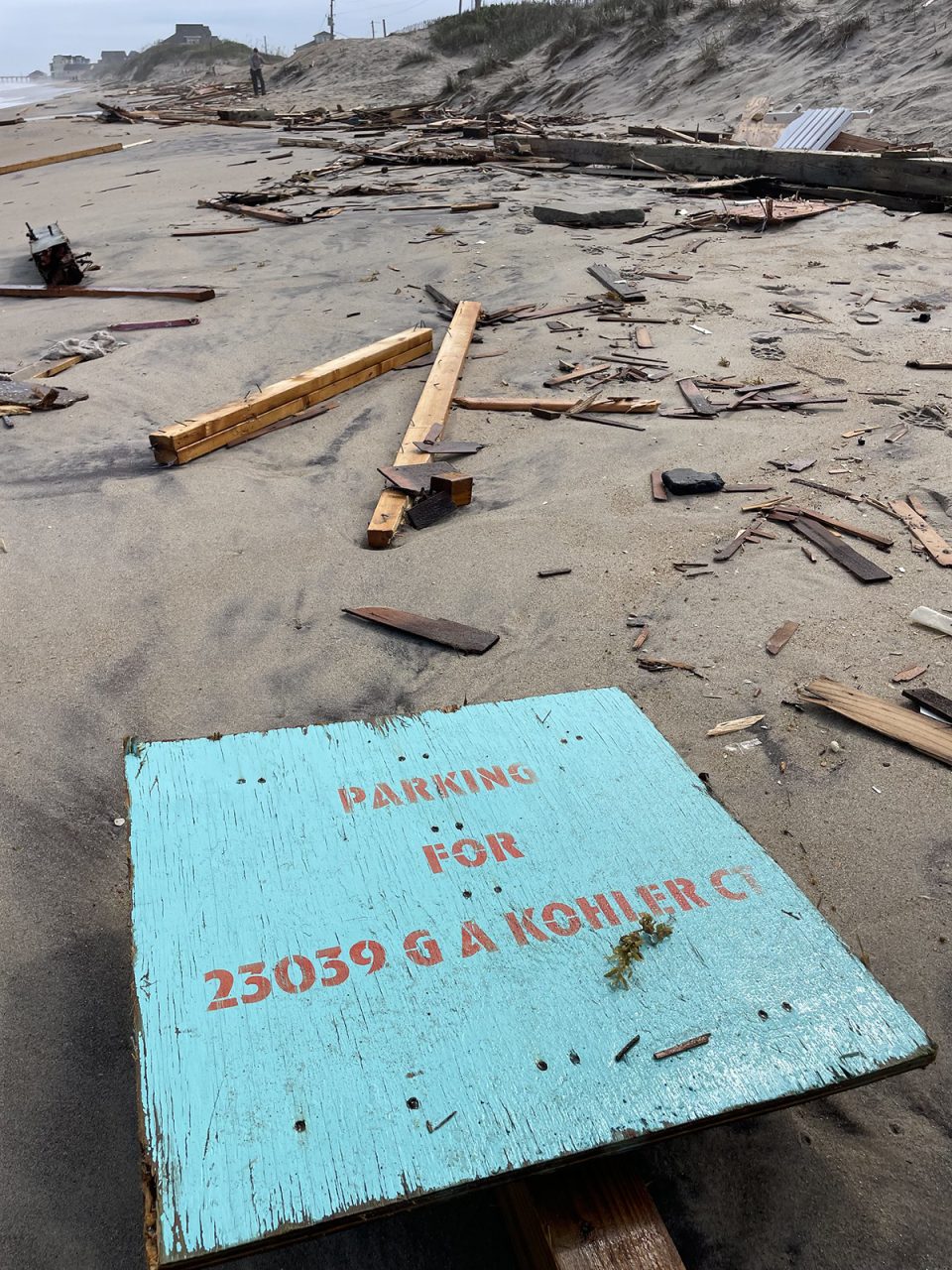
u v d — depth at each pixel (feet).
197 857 3.05
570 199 18.58
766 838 4.09
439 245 15.31
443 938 2.82
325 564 6.36
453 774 3.42
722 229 15.74
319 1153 2.33
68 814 4.39
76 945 3.77
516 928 2.85
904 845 4.04
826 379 9.15
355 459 8.03
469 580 6.06
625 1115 2.42
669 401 8.82
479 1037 2.57
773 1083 2.50
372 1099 2.43
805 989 2.72
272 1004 2.63
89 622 5.81
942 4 26.76
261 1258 2.83
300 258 15.25
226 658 5.44
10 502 7.48
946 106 22.86
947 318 10.82
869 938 3.66
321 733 3.61
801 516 6.56
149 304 13.28
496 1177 2.31
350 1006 2.63
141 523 7.02
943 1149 3.00
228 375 10.25
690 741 4.64
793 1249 2.80
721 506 6.81
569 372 9.70
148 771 3.39
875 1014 2.66
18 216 21.34
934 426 7.89
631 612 5.65
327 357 10.60
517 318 11.59
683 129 26.96
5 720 4.98
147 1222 2.24
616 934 2.85
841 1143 3.03
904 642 5.24
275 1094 2.44
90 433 8.94
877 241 14.39
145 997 2.64
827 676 5.03
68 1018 3.48
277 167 24.94
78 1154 3.07
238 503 7.29
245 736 3.59
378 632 5.61
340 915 2.88
